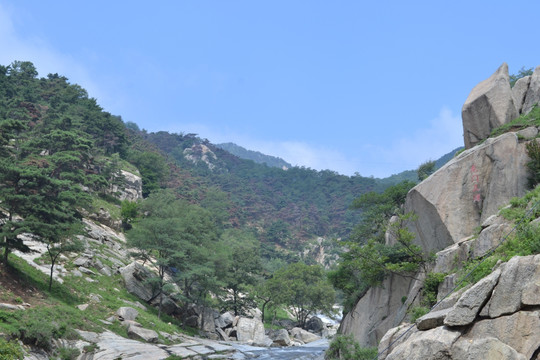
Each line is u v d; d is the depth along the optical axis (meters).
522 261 18.84
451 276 30.39
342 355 40.62
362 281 54.47
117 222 96.69
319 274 106.62
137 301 71.19
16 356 38.28
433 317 20.69
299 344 87.25
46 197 57.62
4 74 147.50
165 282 72.94
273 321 102.38
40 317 48.03
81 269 69.56
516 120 42.94
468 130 46.72
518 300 18.41
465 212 40.06
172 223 78.12
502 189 38.88
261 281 111.00
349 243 46.00
